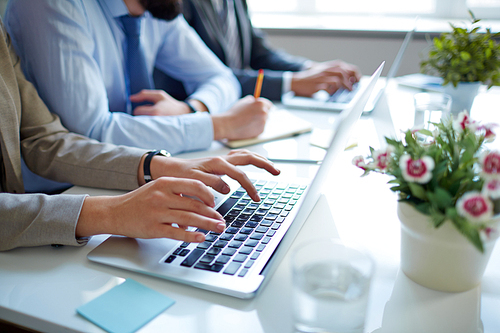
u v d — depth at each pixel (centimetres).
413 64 226
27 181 97
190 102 114
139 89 121
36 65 87
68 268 51
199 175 63
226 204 65
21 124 81
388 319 41
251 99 108
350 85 140
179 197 55
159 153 75
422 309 43
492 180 37
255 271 47
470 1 242
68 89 87
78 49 89
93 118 90
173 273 48
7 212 55
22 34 87
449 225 41
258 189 71
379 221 62
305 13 286
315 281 39
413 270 47
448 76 96
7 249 54
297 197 68
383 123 107
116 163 73
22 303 44
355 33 234
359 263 39
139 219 53
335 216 64
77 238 56
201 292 46
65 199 58
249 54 184
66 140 80
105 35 107
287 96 139
